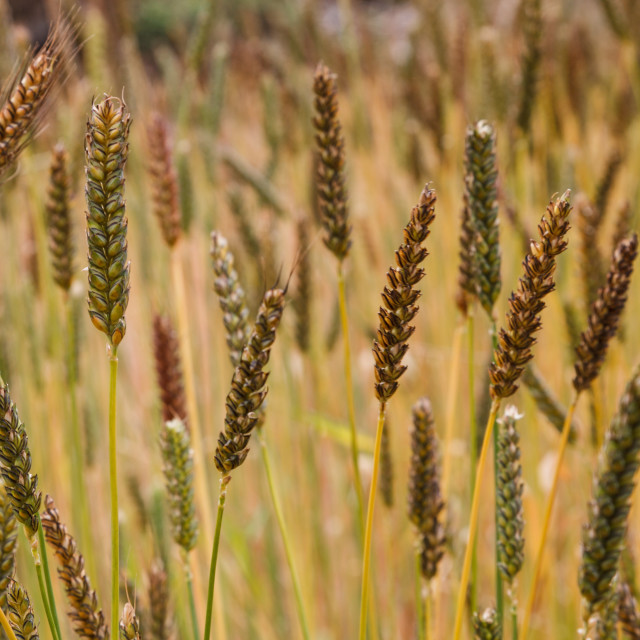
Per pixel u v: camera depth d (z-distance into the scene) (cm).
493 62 147
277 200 151
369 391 176
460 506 134
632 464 82
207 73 178
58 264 99
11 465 79
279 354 147
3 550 80
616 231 106
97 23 153
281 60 198
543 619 133
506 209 112
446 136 152
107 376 157
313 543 140
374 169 194
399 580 143
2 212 137
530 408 116
